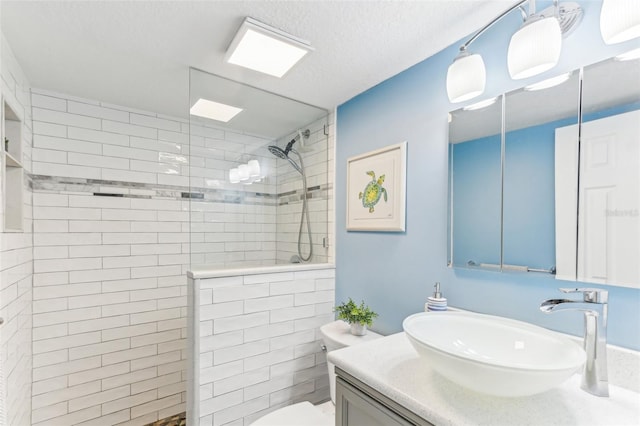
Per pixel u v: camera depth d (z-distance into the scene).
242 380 1.71
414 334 0.91
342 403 1.02
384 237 1.73
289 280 1.90
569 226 1.01
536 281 1.09
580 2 1.00
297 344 1.92
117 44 1.44
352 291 1.95
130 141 2.26
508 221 1.17
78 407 2.02
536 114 1.09
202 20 1.26
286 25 1.28
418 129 1.55
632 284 0.87
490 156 1.23
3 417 1.05
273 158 2.01
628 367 0.86
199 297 1.58
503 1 1.13
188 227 2.48
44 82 1.85
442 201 1.42
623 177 0.90
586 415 0.73
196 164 1.76
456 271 1.36
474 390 0.77
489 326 1.06
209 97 1.76
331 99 2.02
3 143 1.34
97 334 2.11
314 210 2.15
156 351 2.31
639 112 0.87
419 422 0.77
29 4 1.15
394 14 1.20
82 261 2.07
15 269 1.52
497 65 1.23
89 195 2.11
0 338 1.26
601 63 0.95
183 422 2.26
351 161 1.96
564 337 0.90
